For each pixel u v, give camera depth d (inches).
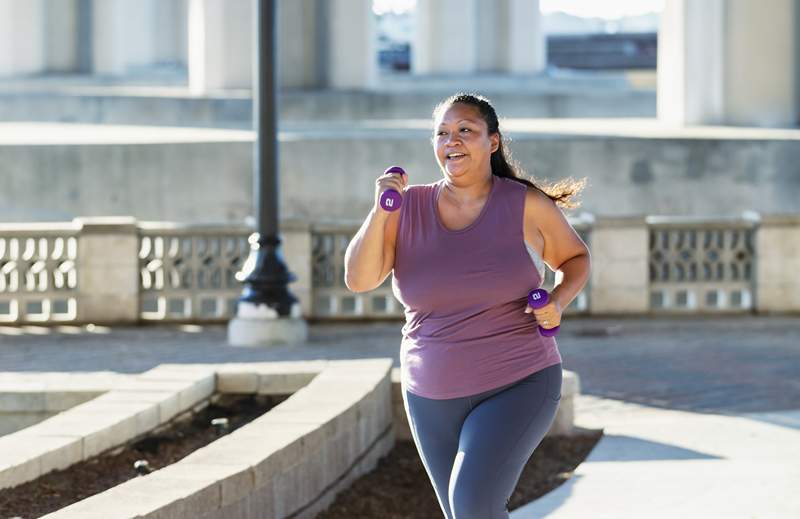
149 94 1702.8
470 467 216.5
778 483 373.1
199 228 765.3
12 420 436.1
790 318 796.0
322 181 1226.6
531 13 2438.5
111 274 759.7
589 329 749.3
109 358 627.2
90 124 1643.7
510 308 226.5
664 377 595.8
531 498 371.2
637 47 3966.5
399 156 1226.0
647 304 804.6
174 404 416.2
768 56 1478.8
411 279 227.8
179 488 272.7
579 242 235.5
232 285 772.0
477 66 2439.7
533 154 1227.2
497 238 226.7
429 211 229.3
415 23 2329.0
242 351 649.6
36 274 758.5
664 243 810.8
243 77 1672.0
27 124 1627.7
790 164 1232.8
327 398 390.0
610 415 502.6
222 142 1211.2
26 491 330.6
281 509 319.0
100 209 1210.0
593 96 1975.9
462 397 225.3
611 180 1228.5
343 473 374.6
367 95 1732.3
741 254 814.5
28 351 655.8
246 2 1662.2
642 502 353.1
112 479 350.0
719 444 436.8
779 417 492.7
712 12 1497.3
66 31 2459.4
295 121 1692.9
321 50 1765.5
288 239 770.8
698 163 1229.7
